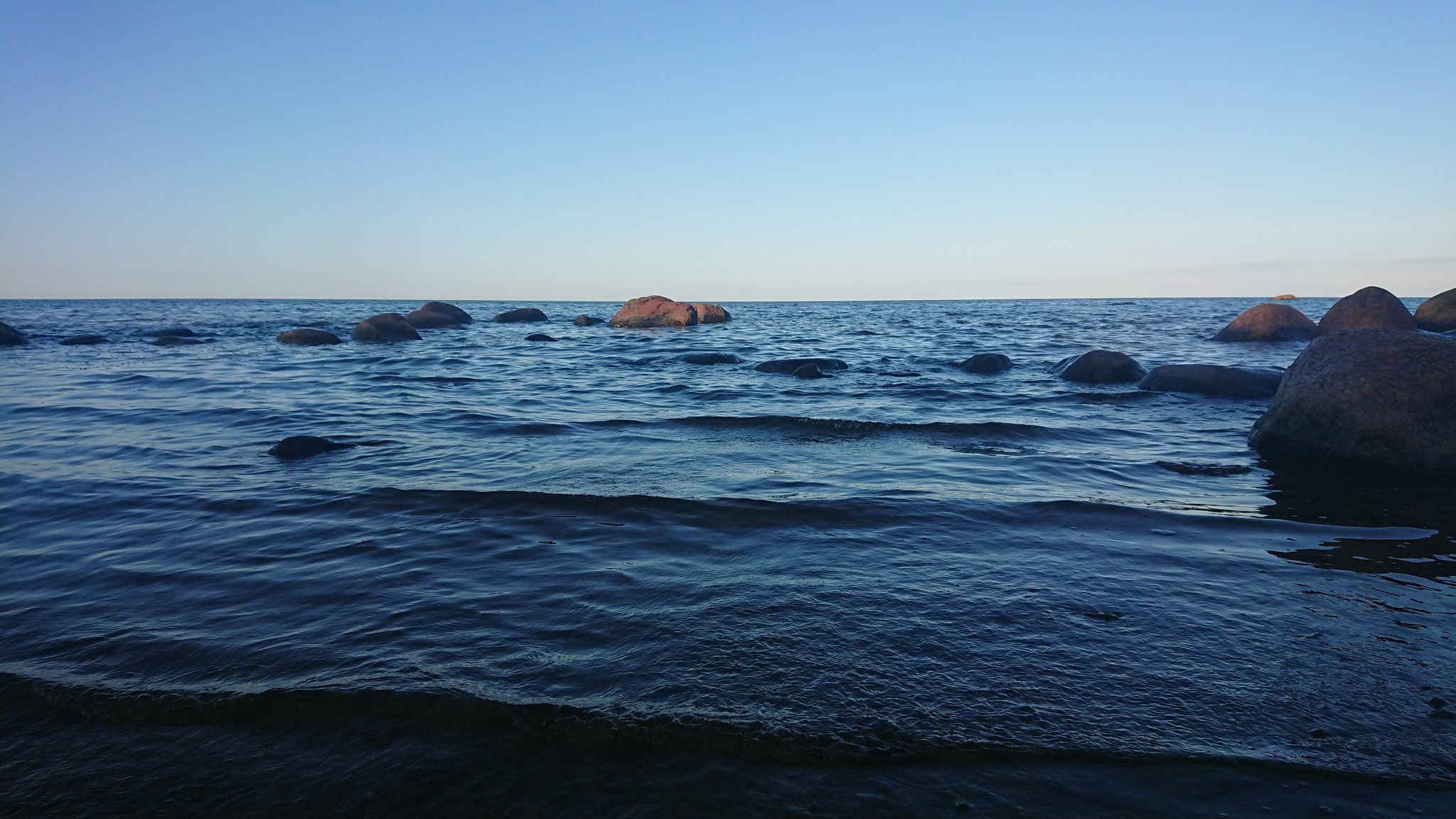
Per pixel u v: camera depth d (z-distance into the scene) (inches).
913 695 115.6
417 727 107.7
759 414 395.2
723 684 118.5
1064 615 145.2
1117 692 116.8
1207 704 113.7
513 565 173.3
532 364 688.4
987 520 207.2
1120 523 204.8
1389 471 261.0
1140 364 634.8
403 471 263.1
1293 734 106.3
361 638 135.0
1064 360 603.5
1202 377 462.0
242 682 119.0
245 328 1195.3
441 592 156.9
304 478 250.8
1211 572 168.4
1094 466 275.1
